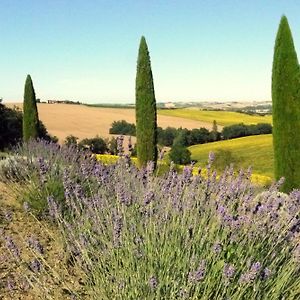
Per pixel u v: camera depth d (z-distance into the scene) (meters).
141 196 4.87
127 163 5.77
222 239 3.67
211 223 4.13
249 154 41.59
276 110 10.85
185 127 58.69
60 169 7.60
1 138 30.92
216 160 18.61
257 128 57.19
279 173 10.80
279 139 10.80
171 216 4.14
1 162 10.01
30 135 23.30
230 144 49.25
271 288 3.39
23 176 8.55
